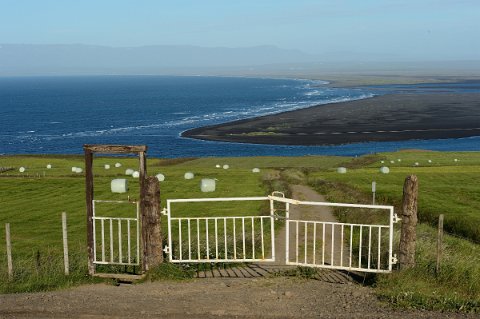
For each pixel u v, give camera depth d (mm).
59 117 178000
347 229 23688
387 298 12047
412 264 13844
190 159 84938
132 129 140625
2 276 14742
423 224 29953
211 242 18781
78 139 125750
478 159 77125
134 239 24906
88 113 190250
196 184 49719
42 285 13742
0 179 52844
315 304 11656
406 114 150625
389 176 55781
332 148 103062
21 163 74562
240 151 102312
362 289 12961
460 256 16422
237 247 18219
